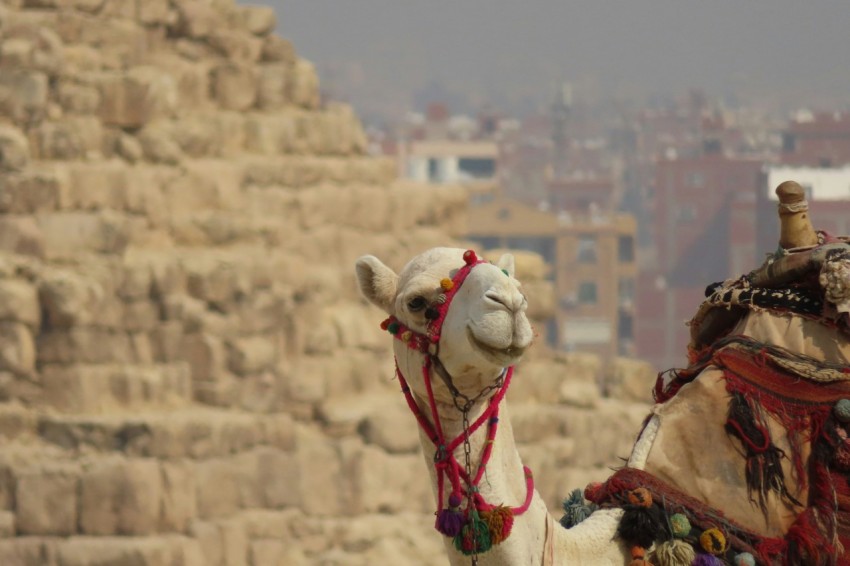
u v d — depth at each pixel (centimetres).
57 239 9894
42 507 9100
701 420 1878
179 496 9281
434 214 12131
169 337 9894
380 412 10388
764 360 1884
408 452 10388
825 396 1859
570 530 1797
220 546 9400
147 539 9131
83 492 9112
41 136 10281
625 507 1819
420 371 1672
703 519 1823
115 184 10225
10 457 9200
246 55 11950
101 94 10606
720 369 1902
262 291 10369
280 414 10125
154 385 9688
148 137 10625
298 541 9856
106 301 9725
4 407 9438
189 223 10562
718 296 1986
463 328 1614
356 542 9950
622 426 11419
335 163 11744
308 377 10406
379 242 11756
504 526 1648
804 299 1917
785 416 1859
